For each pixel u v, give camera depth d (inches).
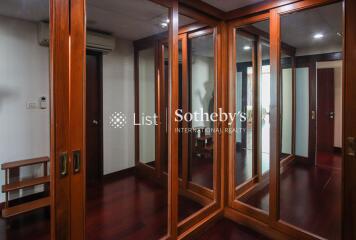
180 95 118.4
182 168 120.6
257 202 105.5
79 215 53.8
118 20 108.2
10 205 103.9
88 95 122.8
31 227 92.1
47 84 112.5
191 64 123.0
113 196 121.0
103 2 91.2
